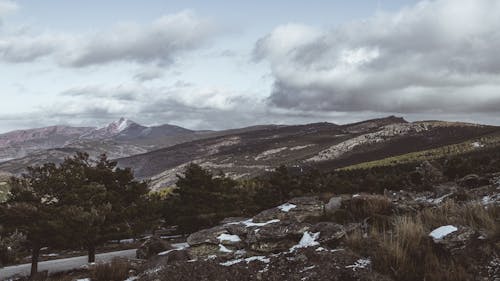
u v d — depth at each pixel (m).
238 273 8.41
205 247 12.44
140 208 28.66
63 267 23.89
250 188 56.72
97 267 11.41
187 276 8.52
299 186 44.00
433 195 16.66
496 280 6.53
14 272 23.75
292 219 13.48
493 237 7.59
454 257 7.42
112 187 28.77
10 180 22.16
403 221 9.21
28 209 21.09
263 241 11.46
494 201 11.28
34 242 21.81
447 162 33.53
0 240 24.52
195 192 38.25
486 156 42.44
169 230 46.47
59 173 22.97
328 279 7.45
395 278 7.34
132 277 10.79
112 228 25.25
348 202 13.63
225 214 38.00
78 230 22.03
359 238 9.29
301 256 8.62
